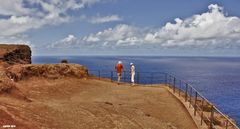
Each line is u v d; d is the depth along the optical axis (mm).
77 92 32188
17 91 21625
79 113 20188
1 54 46344
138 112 23703
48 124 16734
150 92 33344
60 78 37594
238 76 199125
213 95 100562
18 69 33781
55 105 21031
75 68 40500
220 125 24125
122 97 30438
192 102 27859
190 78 173875
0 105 16969
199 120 22094
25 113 17188
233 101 88562
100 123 19078
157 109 25828
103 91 33562
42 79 35531
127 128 19219
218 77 187750
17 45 53812
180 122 22453
